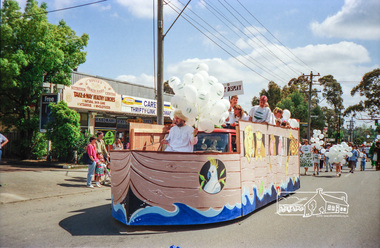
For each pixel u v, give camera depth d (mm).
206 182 5422
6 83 14273
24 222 5773
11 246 4449
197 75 6328
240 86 13336
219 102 6414
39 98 16141
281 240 4773
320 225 5672
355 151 17922
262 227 5520
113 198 5785
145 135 7391
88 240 4750
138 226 5500
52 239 4797
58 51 15773
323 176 15625
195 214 5344
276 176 7887
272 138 7691
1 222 5754
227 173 5688
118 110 20250
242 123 6129
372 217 6281
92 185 10359
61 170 13039
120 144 13102
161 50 12055
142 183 5219
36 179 10445
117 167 5664
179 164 5301
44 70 16328
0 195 7965
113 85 21797
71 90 16969
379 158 19469
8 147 16875
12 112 16281
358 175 16266
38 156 16500
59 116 14656
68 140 14781
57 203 7562
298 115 44406
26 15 15133
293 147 9461
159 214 5227
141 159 5246
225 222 5809
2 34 14211
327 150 19109
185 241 4723
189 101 6234
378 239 4848
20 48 15047
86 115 19281
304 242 4695
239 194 5898
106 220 5949
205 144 6844
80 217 6184
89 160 9977
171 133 6363
